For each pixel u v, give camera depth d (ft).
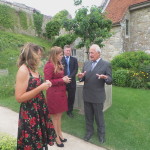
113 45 44.83
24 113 7.43
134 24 44.60
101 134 11.97
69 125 14.29
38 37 82.94
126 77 28.53
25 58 7.37
